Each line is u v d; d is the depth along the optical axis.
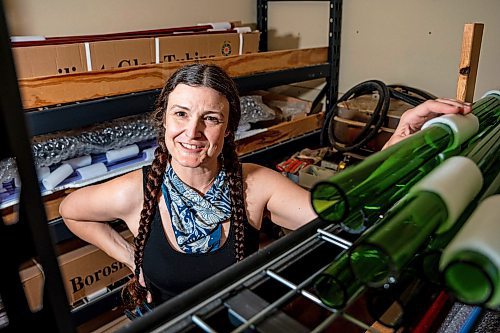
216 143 1.07
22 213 0.36
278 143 2.13
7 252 0.36
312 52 2.15
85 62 1.50
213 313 0.42
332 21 2.19
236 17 2.53
